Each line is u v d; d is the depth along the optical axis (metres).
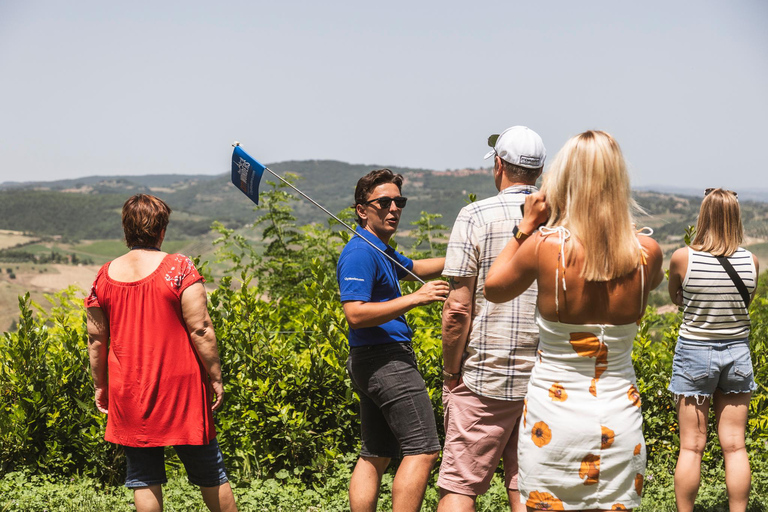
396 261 4.23
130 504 5.18
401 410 3.87
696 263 4.42
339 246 10.72
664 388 6.40
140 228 4.01
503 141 3.71
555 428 2.90
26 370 5.95
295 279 10.52
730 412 4.52
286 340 6.43
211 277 6.31
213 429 4.02
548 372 2.96
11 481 5.52
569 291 2.86
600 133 2.86
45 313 6.50
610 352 2.90
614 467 2.86
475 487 3.66
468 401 3.64
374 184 4.13
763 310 7.30
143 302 3.87
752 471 6.09
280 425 5.90
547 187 2.96
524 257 2.96
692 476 4.50
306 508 5.20
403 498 3.79
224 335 6.00
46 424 5.86
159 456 3.96
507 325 3.55
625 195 2.81
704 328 4.45
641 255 2.84
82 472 5.90
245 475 5.82
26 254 152.88
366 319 3.80
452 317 3.61
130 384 3.85
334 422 6.03
